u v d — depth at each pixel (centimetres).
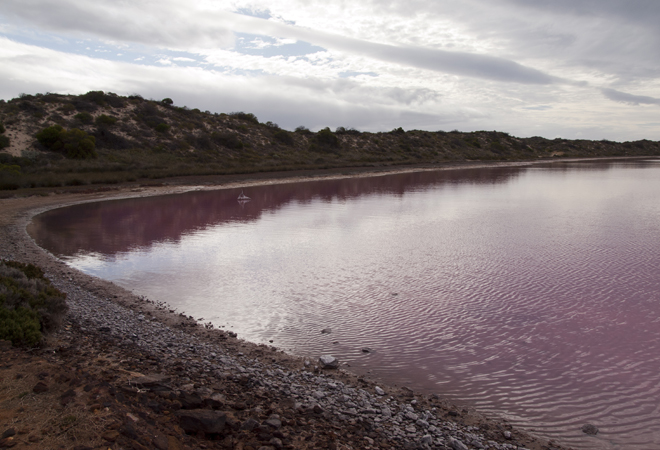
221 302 1147
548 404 669
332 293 1221
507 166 8475
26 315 673
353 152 8856
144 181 4516
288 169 6106
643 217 2514
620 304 1107
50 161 4744
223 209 2967
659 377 752
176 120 7350
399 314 1055
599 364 799
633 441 580
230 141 7181
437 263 1541
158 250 1759
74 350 684
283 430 492
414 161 8356
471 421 615
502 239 1947
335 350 861
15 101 6372
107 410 414
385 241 1936
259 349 847
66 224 2358
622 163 9462
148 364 664
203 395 544
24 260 1486
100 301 1087
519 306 1102
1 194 3359
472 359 820
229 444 429
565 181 5094
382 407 627
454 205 3131
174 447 396
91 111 6562
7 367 502
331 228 2261
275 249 1786
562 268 1448
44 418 394
